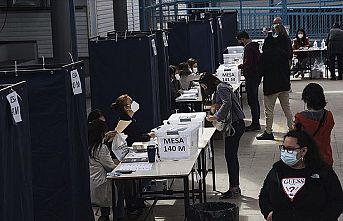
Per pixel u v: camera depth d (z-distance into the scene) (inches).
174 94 575.5
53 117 310.2
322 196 254.4
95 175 382.0
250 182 469.1
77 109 323.3
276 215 259.1
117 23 743.7
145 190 432.1
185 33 714.8
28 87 309.1
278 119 683.4
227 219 334.0
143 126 472.4
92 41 470.6
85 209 329.1
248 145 577.6
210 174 489.1
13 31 763.4
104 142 390.3
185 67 636.1
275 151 553.6
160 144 372.8
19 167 254.1
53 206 313.6
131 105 427.5
